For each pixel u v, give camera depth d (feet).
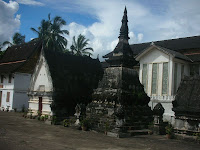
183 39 100.53
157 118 49.96
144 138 43.47
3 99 107.04
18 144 32.81
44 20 132.46
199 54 87.71
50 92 65.10
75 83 69.77
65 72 69.56
